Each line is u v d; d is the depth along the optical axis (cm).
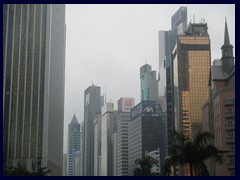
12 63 18000
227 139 12988
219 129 13375
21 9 18538
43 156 16962
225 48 16562
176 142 4756
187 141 4662
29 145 17088
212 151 4650
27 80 17850
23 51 18162
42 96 17650
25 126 17300
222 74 15962
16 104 17538
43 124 17325
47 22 18475
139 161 8881
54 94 19700
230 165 12575
